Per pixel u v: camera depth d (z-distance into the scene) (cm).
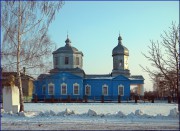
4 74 2484
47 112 2280
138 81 6209
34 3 2486
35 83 5934
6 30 2444
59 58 6391
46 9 2519
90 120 1970
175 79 1908
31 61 2530
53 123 1836
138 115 2125
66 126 1703
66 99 5672
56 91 5869
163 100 6016
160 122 1844
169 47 1897
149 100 5766
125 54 6650
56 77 5903
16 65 2495
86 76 6456
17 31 2467
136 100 5266
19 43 2481
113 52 6688
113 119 2011
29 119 2041
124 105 4438
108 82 6053
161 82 1972
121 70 6569
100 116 2148
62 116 2184
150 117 2061
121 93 6031
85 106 4159
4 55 2458
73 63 6381
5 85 2466
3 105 2448
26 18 2484
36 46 2538
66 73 5922
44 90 5900
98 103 5066
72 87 5906
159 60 1920
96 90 6047
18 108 2466
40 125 1750
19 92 2519
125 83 6056
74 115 2219
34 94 5675
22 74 2586
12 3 2444
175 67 1892
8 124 1800
